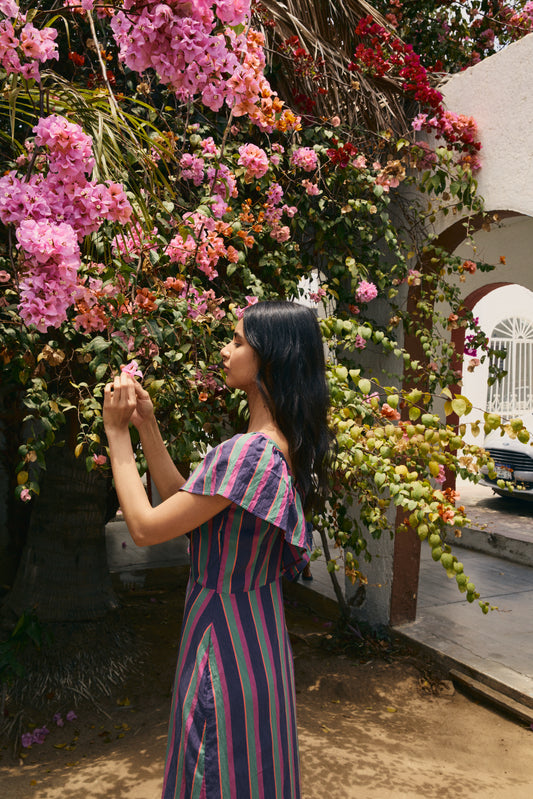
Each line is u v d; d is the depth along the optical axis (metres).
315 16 3.67
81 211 1.53
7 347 2.13
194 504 1.24
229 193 2.47
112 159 1.95
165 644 4.42
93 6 1.67
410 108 3.89
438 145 3.72
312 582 5.37
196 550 1.36
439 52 5.06
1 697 3.48
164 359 2.29
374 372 4.28
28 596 4.02
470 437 9.84
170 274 2.58
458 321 4.00
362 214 3.72
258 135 3.38
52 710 3.50
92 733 3.30
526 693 3.59
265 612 1.33
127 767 2.95
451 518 2.34
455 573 2.35
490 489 9.52
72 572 4.09
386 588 4.48
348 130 3.60
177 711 1.30
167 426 2.50
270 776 1.28
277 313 1.38
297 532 1.28
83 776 2.88
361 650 4.30
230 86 1.71
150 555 6.20
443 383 3.99
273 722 1.29
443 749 3.21
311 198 3.52
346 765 2.98
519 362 10.74
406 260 4.06
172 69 1.49
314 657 4.23
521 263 7.80
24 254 1.83
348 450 2.35
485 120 3.53
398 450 2.38
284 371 1.34
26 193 1.49
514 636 4.42
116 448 1.31
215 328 2.46
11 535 4.54
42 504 4.12
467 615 4.81
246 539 1.30
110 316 2.01
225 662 1.27
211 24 1.47
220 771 1.23
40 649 3.78
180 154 2.71
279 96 3.55
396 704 3.68
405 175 3.71
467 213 3.72
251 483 1.23
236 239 2.74
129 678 3.89
